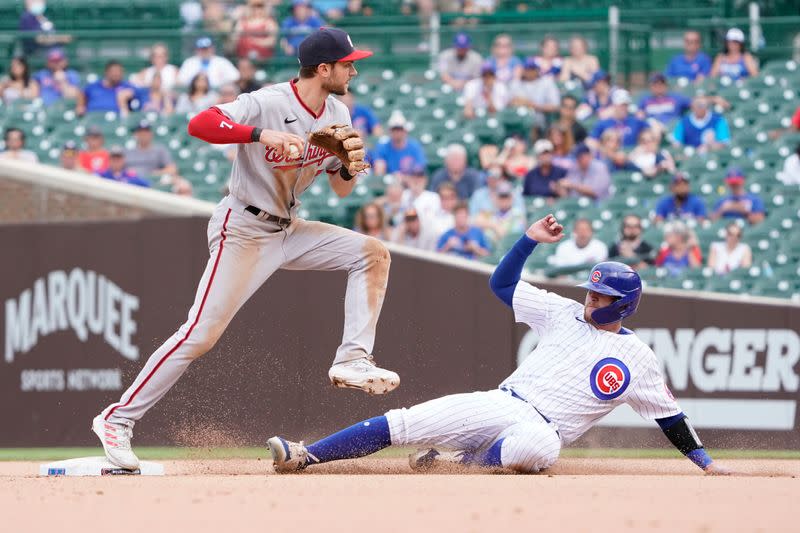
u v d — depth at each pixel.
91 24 59.12
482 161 48.25
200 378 31.89
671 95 51.00
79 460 21.75
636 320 33.06
